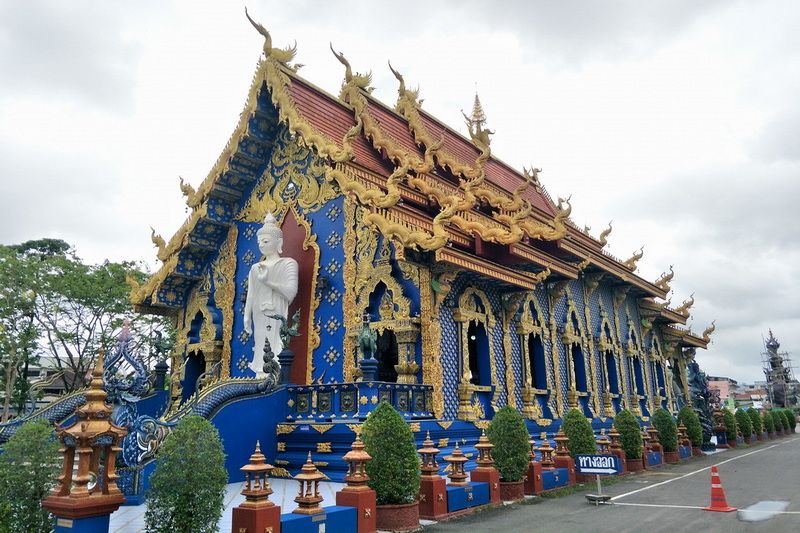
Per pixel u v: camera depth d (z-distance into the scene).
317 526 8.68
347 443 14.72
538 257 20.34
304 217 20.44
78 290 36.34
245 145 21.78
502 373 19.80
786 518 11.22
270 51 20.19
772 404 103.50
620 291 31.25
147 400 19.50
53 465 8.23
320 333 18.78
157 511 8.05
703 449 31.23
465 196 17.62
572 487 15.54
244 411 15.38
